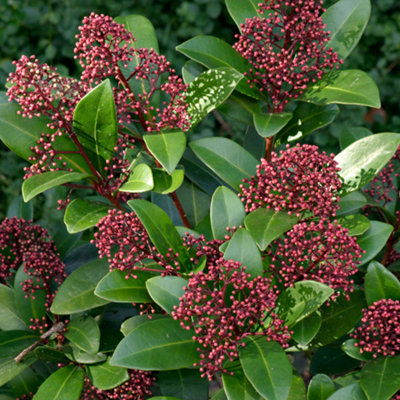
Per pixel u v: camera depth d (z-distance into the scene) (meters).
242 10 1.02
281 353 0.86
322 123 1.01
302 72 0.96
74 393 0.94
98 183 0.95
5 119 0.93
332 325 0.96
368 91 0.94
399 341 0.91
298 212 0.92
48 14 2.17
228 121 2.17
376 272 0.93
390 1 2.17
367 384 0.89
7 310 1.02
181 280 0.91
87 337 0.96
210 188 1.10
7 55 2.21
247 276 0.88
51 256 1.01
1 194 2.16
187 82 1.02
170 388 0.97
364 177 0.94
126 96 0.93
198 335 0.89
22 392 1.05
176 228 0.95
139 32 1.02
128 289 0.92
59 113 0.91
